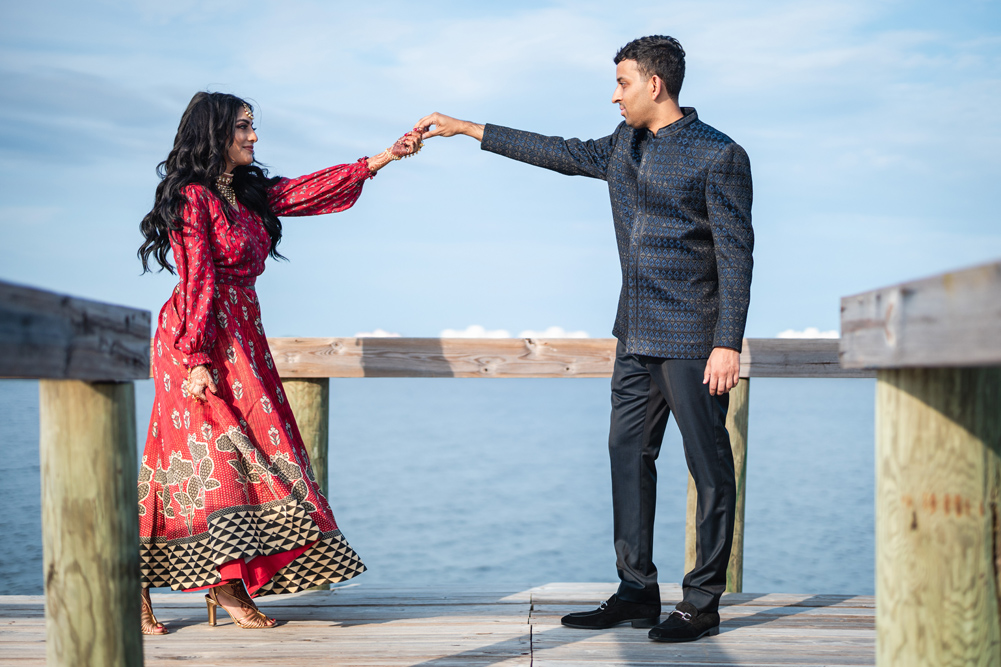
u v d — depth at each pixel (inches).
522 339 124.1
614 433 98.7
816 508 571.2
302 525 93.9
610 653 86.1
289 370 118.9
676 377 91.5
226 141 97.6
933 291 35.0
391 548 494.9
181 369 93.5
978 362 30.7
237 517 91.4
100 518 47.3
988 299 29.9
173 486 93.2
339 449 1279.5
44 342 38.1
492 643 89.7
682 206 89.8
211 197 95.5
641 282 92.4
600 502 703.7
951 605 40.7
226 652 86.7
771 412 2256.4
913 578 41.6
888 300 40.5
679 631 90.2
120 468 48.2
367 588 115.5
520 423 2080.5
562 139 104.7
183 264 92.4
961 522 40.5
